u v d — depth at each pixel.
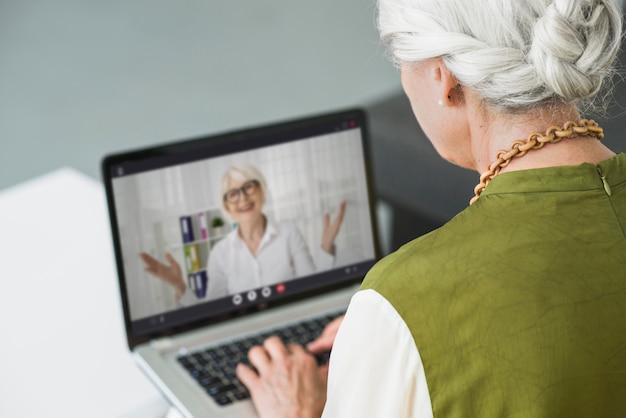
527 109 0.80
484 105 0.82
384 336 0.78
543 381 0.75
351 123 1.57
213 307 1.52
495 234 0.79
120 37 4.52
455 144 0.87
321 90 3.95
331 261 1.57
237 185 1.51
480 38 0.79
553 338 0.75
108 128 3.93
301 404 1.31
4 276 1.78
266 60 4.22
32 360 1.55
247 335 1.50
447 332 0.76
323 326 1.52
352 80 3.96
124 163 1.46
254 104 3.95
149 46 4.43
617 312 0.77
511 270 0.77
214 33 4.46
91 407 1.45
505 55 0.77
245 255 1.53
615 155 0.84
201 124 3.88
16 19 4.75
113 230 1.46
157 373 1.42
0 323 1.65
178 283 1.50
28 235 1.91
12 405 1.45
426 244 0.80
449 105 0.84
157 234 1.48
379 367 0.78
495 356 0.76
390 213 1.85
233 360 1.44
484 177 0.84
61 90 4.19
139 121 3.95
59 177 2.14
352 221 1.58
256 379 1.36
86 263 1.82
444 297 0.77
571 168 0.80
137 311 1.49
